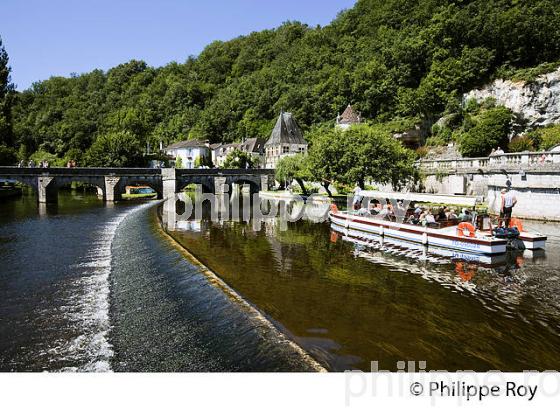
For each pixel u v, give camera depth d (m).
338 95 123.19
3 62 65.38
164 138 156.00
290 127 104.31
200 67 197.50
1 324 13.89
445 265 21.62
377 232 30.38
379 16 142.38
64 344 12.43
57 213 44.19
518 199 36.59
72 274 20.02
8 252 24.94
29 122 148.25
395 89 110.50
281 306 14.94
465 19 104.81
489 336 12.57
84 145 128.38
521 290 17.25
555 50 94.50
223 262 22.06
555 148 57.28
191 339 12.05
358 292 16.81
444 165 53.66
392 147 48.94
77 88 186.75
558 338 12.46
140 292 16.80
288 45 181.38
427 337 12.40
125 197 66.94
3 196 61.97
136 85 190.88
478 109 91.56
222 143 139.88
